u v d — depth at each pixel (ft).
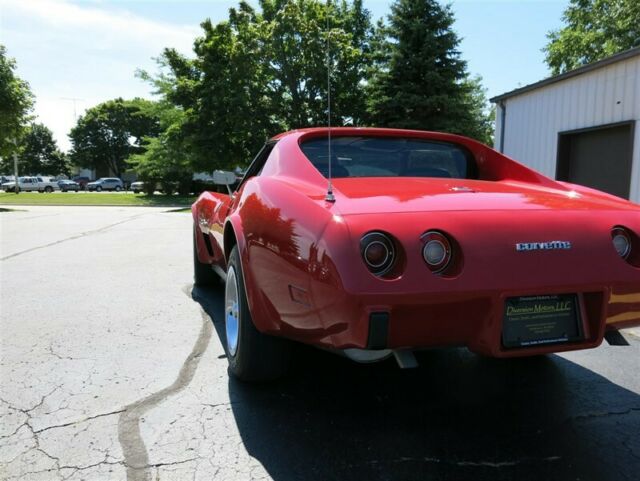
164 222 46.21
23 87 77.10
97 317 13.91
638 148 29.17
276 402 8.82
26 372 10.02
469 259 6.33
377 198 7.09
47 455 7.08
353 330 6.12
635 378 10.03
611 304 7.03
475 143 10.87
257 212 8.41
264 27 79.05
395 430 7.88
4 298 16.01
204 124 80.12
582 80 33.30
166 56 82.74
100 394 9.04
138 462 6.93
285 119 81.30
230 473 6.70
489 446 7.42
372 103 67.15
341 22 84.79
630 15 79.36
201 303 15.46
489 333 6.51
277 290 7.43
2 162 234.99
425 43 64.28
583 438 7.66
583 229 7.00
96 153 224.12
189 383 9.56
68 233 35.83
